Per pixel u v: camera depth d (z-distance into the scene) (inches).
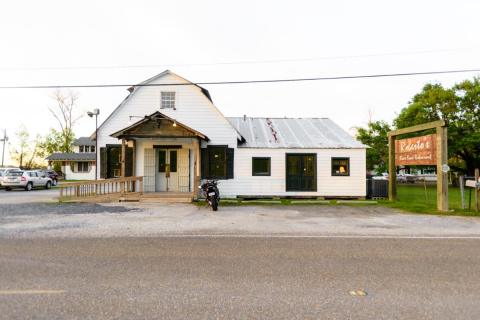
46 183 1091.3
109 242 272.1
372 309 140.7
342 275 187.0
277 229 336.5
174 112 708.7
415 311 138.9
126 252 238.1
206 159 706.2
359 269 198.5
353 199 702.5
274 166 711.7
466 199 686.5
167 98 714.2
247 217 423.5
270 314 135.3
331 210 503.8
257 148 710.5
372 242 276.2
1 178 970.1
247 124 877.2
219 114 710.5
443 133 486.9
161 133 620.4
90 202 593.6
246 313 136.2
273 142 740.7
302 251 243.6
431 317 133.2
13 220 386.3
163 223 370.0
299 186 712.4
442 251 245.0
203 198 655.8
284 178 709.3
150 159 700.0
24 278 178.7
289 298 152.6
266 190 708.7
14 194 824.9
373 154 1327.5
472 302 149.1
